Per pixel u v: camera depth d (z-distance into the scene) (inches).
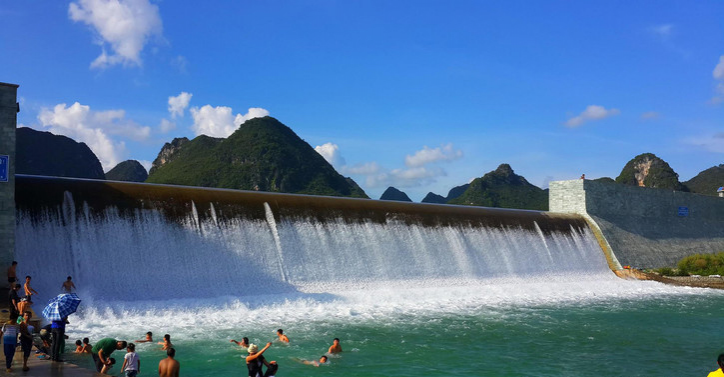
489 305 1457.9
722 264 2225.6
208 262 1341.0
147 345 930.7
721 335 1169.4
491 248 1855.3
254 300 1274.6
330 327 1124.5
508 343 1050.7
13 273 999.0
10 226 1059.3
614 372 890.7
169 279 1274.6
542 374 862.5
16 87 1090.7
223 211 1427.2
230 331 1055.0
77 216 1229.7
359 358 911.7
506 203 7854.3
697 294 1808.6
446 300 1494.8
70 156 5108.3
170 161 7706.7
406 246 1675.7
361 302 1386.6
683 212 2815.0
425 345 1010.1
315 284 1453.0
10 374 639.8
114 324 1061.1
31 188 1219.9
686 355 1007.6
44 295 1117.7
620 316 1365.7
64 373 649.0
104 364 723.4
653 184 6279.5
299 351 938.7
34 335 861.8
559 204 2482.8
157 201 1352.1
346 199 1713.8
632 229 2470.5
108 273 1211.9
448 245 1760.6
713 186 7805.1
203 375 783.1
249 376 714.2
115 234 1254.9
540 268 1946.4
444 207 1915.6
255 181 6146.7
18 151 4692.4
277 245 1455.5
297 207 1557.6
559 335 1132.5
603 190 2449.6
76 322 1050.7
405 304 1412.4
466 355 954.1
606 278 2086.6
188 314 1161.4
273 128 7037.4
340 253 1545.3
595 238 2268.7
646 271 2223.2
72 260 1184.2
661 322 1298.0
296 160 6604.3
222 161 6481.3
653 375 880.9
